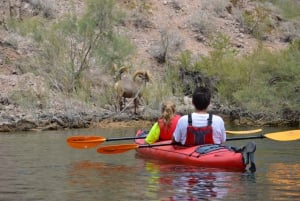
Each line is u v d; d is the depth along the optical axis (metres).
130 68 23.05
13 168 9.53
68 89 20.92
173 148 10.37
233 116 20.70
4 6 25.95
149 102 20.50
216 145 9.87
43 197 7.26
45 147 12.50
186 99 21.19
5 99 19.12
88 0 22.72
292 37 30.25
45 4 26.69
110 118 19.08
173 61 25.61
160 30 27.78
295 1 32.91
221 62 22.34
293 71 20.61
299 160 10.55
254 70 21.48
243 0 31.67
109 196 7.29
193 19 28.97
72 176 8.77
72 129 17.41
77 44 23.52
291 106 20.05
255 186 7.95
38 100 19.44
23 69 22.05
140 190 7.66
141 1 29.38
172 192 7.53
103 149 10.59
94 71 22.41
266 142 13.61
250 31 29.72
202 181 8.32
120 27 27.17
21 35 23.86
